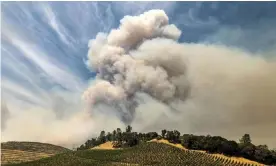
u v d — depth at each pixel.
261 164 182.38
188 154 184.12
